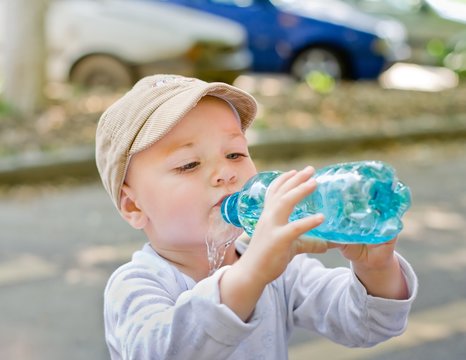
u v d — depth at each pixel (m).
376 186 1.37
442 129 9.12
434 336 3.89
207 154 1.64
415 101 10.80
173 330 1.41
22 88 8.82
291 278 1.81
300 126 8.72
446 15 14.82
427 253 5.09
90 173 7.02
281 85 11.73
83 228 5.55
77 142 7.52
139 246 5.18
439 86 13.04
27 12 8.80
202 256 1.71
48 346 3.79
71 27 10.55
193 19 10.80
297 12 12.11
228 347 1.38
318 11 12.26
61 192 6.59
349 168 1.40
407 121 9.30
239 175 1.67
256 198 1.53
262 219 1.37
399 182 1.46
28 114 8.62
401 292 1.64
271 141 7.87
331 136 8.28
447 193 6.70
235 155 1.69
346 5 13.35
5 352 3.73
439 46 14.43
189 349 1.40
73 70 10.59
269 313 1.70
